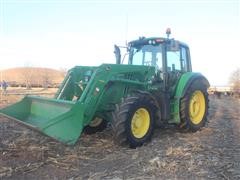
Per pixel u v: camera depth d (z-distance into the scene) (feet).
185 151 21.36
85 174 17.46
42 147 22.11
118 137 22.15
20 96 75.41
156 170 17.85
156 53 27.35
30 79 147.13
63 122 19.80
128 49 29.14
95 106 22.29
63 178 16.89
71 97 24.56
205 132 28.43
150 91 25.54
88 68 24.21
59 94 24.21
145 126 23.56
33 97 24.48
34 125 21.68
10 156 20.16
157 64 27.14
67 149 21.94
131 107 22.35
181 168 18.11
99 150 22.00
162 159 19.57
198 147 22.47
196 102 29.19
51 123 19.48
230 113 43.68
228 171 17.65
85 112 21.57
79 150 21.83
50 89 112.37
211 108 50.60
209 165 18.58
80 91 24.39
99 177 16.99
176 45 26.45
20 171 17.72
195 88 28.27
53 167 18.45
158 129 29.25
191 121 27.86
